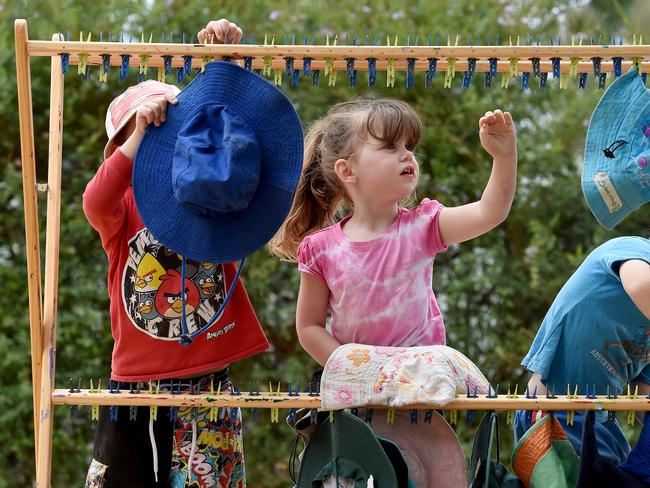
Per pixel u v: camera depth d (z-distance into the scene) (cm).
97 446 613
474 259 1060
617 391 609
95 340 1064
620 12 1138
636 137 583
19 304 1069
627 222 1080
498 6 1104
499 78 1091
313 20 1083
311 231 657
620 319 596
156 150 570
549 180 1088
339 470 553
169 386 603
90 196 580
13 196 1086
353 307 585
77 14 1063
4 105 1069
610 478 544
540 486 555
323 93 1064
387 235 591
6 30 1072
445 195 1069
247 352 618
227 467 608
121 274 612
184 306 566
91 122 1074
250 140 553
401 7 1091
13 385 1059
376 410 578
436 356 552
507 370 1065
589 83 1102
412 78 577
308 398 553
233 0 1088
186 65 576
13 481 1092
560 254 1070
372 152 588
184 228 565
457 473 560
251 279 1055
